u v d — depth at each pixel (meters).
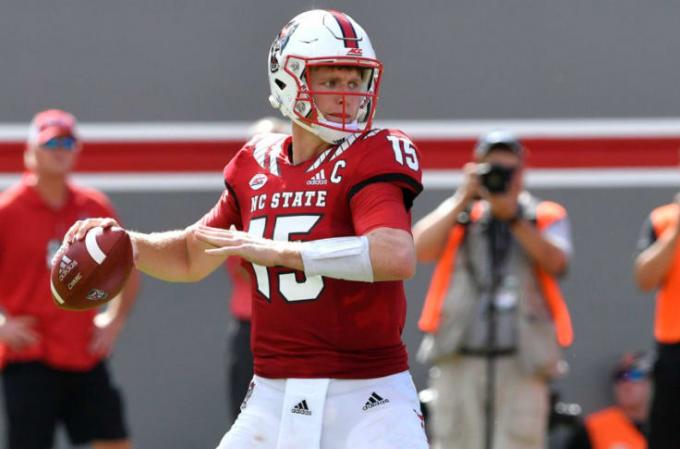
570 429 23.92
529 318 21.41
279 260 12.36
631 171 26.58
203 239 12.65
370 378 13.16
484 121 26.48
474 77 26.47
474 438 21.41
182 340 26.72
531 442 21.25
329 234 12.99
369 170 12.82
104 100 26.75
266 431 13.40
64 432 26.94
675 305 21.69
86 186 26.70
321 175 13.09
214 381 26.66
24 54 26.75
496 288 21.42
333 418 13.06
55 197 23.14
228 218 14.22
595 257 26.59
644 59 26.50
